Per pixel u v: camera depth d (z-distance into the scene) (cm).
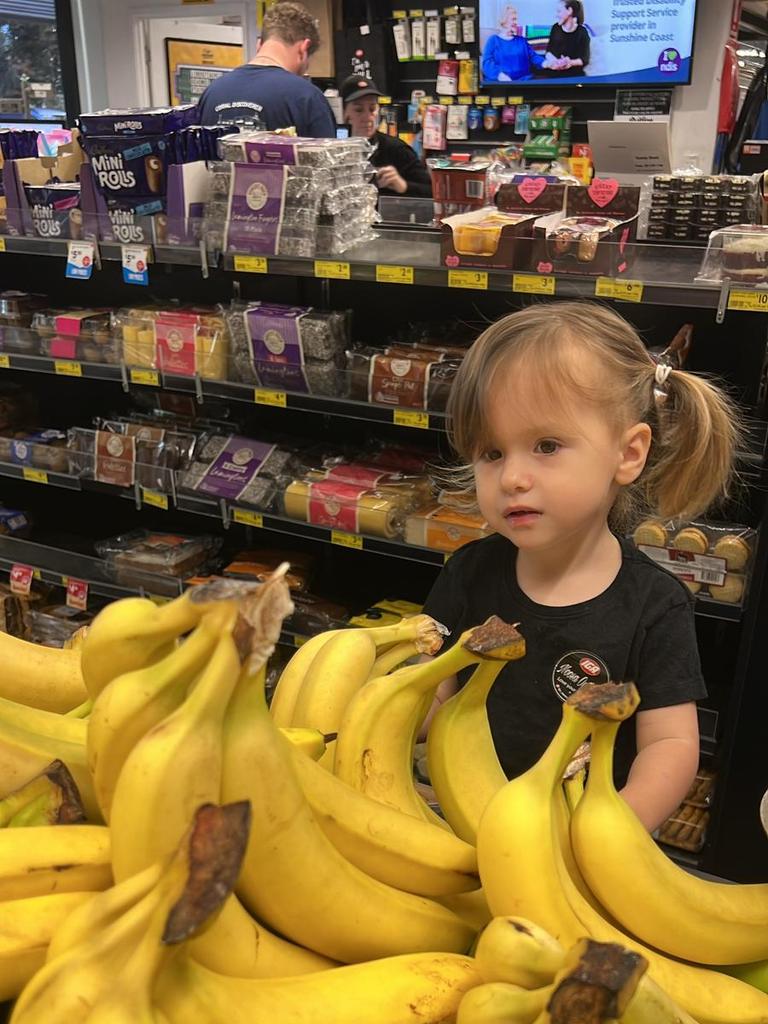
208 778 54
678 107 447
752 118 401
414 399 233
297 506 257
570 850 68
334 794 69
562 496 104
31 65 554
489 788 78
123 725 57
